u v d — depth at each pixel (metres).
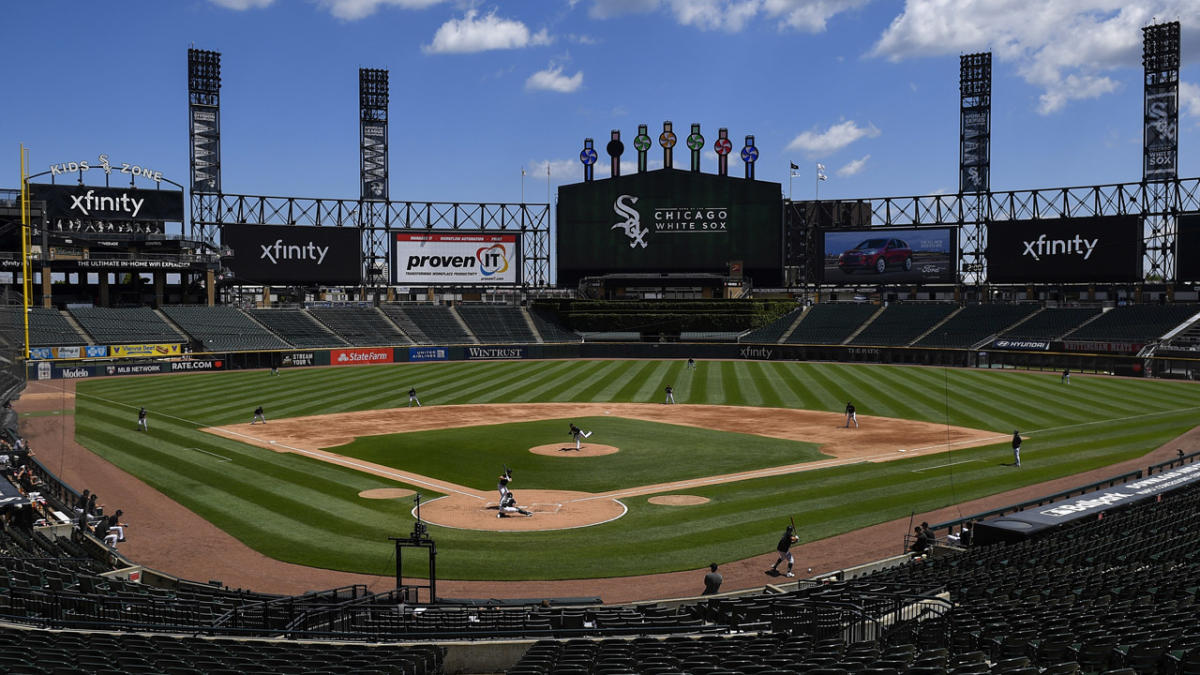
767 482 37.62
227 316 101.69
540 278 122.19
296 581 25.19
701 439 48.47
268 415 57.59
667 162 113.62
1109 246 97.31
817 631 17.97
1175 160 95.56
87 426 51.91
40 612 18.47
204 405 62.25
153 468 40.16
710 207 113.31
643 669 13.74
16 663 13.80
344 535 29.73
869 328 105.69
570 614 19.77
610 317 112.00
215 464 41.12
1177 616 15.71
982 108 106.75
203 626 18.27
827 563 26.72
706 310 111.19
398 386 75.69
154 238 98.25
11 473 36.03
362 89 112.94
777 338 108.00
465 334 110.56
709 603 21.14
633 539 29.30
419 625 18.81
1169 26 94.12
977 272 108.75
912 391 70.56
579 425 53.72
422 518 31.91
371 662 14.84
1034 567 21.73
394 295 124.31
